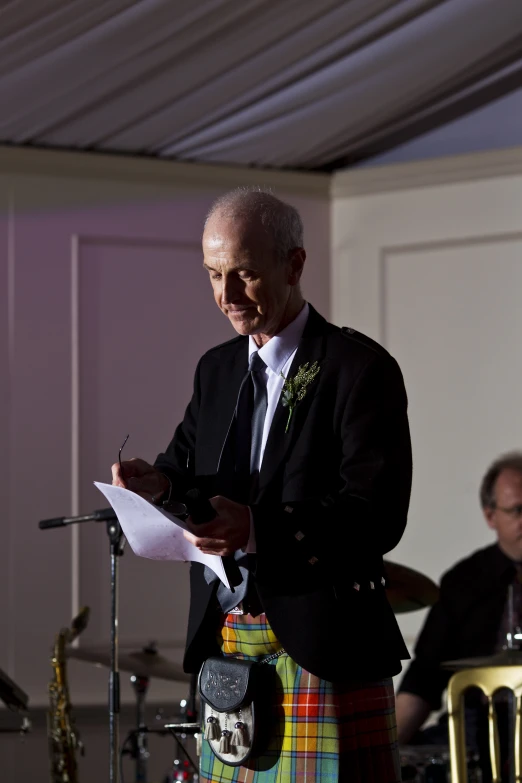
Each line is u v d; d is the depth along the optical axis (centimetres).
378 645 333
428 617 701
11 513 777
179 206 824
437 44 678
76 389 795
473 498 809
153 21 612
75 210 803
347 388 333
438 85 741
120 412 804
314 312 359
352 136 802
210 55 655
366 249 847
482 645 682
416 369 831
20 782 752
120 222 811
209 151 810
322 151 825
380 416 329
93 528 791
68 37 616
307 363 343
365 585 334
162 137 784
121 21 608
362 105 748
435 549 815
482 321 817
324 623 324
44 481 784
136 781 658
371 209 848
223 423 356
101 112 729
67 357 795
